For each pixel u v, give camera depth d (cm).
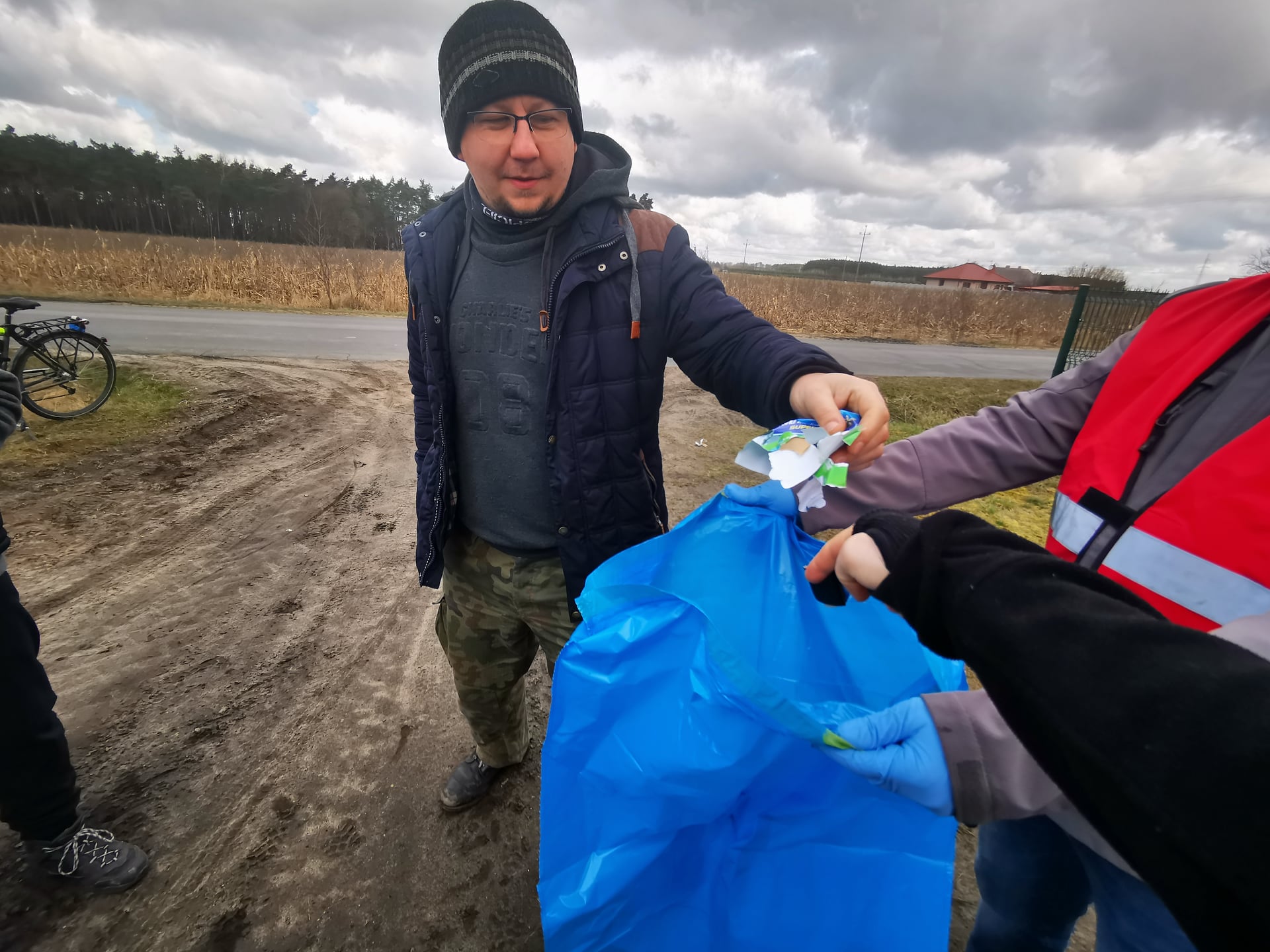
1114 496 87
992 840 118
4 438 168
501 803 209
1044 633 49
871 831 85
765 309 1941
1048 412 108
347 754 228
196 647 283
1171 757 41
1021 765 77
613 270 135
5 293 1305
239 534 388
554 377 140
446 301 151
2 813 168
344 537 389
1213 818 39
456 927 173
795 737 81
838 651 99
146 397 596
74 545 363
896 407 755
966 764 77
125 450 491
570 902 83
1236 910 38
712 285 140
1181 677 43
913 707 82
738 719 79
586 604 101
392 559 366
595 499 146
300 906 177
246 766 221
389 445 552
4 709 158
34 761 164
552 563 159
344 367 807
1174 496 79
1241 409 77
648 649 92
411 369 170
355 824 201
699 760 80
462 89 127
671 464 514
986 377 1114
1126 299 818
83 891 177
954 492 111
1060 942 120
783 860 85
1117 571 85
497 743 199
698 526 108
